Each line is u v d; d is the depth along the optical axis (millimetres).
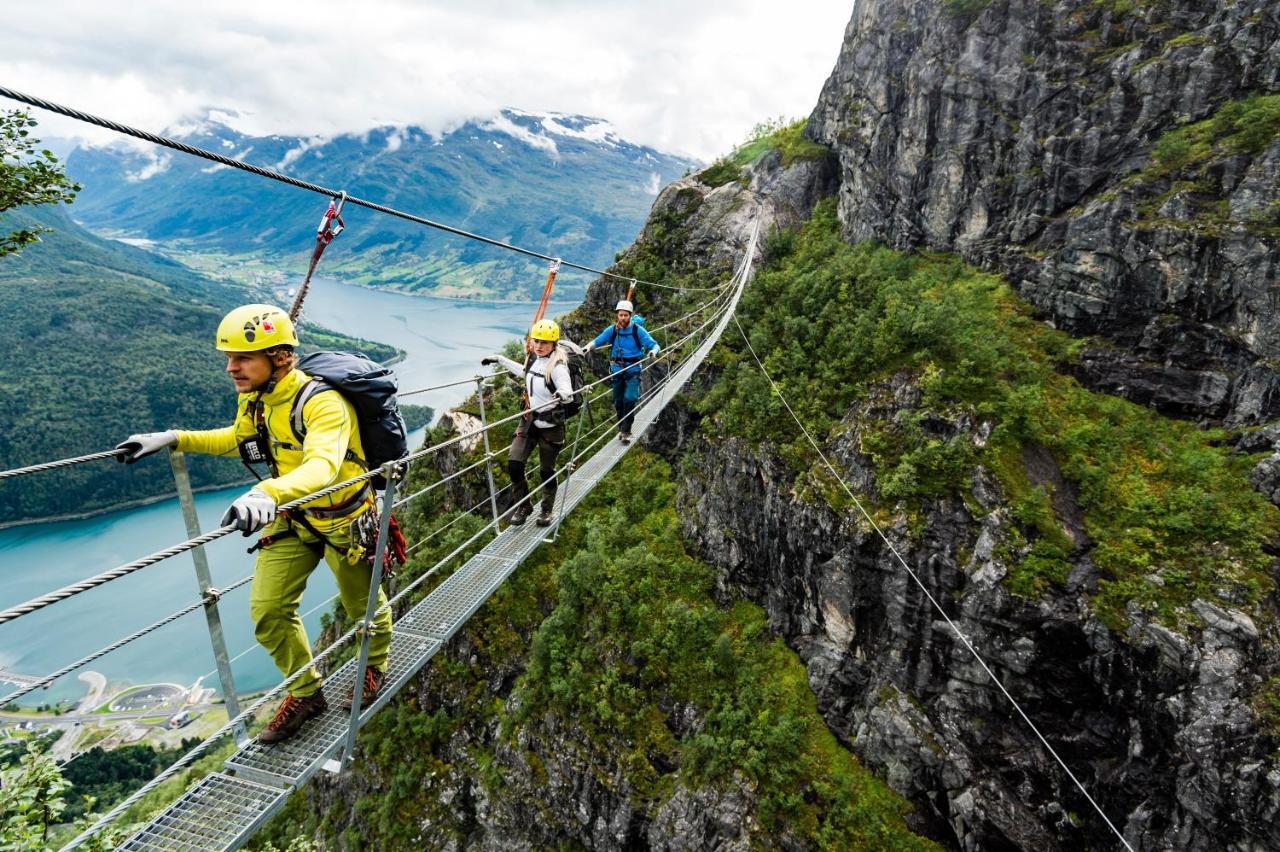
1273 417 25531
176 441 4910
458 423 48750
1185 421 27672
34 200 8156
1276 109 27141
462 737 41656
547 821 36844
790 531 32500
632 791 33500
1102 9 33406
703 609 37188
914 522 27578
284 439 5176
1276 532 22703
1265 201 26594
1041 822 25516
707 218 48812
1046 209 33750
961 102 36500
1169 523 23891
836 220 45406
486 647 42125
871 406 30781
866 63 43406
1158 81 30844
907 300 33156
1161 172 29625
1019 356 30203
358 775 44750
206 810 5207
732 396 37906
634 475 44938
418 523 48469
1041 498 25469
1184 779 21828
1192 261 27875
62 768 7535
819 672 31672
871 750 29141
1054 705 25031
